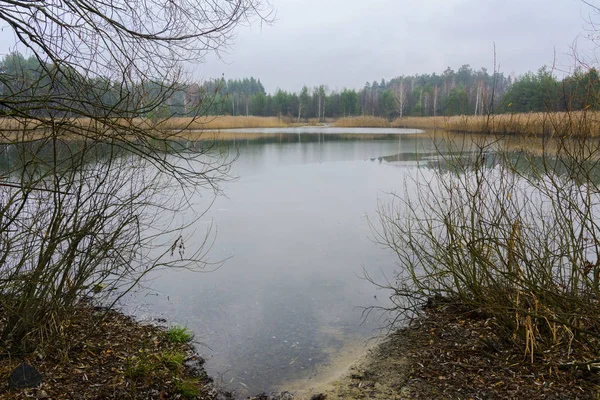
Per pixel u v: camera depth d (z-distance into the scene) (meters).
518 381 3.43
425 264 6.46
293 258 7.04
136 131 3.85
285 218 9.54
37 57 3.71
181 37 4.00
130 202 4.12
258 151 23.69
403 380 3.67
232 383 3.73
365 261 6.88
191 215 9.62
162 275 6.27
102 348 4.01
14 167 3.81
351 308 5.26
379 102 77.94
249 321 4.91
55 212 3.62
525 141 4.36
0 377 3.34
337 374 3.86
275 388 3.66
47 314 3.91
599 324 3.54
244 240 7.97
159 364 3.83
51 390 3.26
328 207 10.52
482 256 4.50
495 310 4.28
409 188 12.33
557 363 3.54
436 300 5.30
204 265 6.71
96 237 3.97
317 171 16.31
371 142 29.98
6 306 3.47
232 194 12.03
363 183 13.63
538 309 3.94
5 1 3.48
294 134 40.59
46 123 3.38
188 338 4.46
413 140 31.77
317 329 4.73
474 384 3.47
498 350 3.95
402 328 4.70
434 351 4.11
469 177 5.89
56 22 3.67
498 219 4.41
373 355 4.16
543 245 4.49
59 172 3.59
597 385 3.26
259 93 78.75
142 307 5.20
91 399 3.23
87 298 4.56
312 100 82.25
